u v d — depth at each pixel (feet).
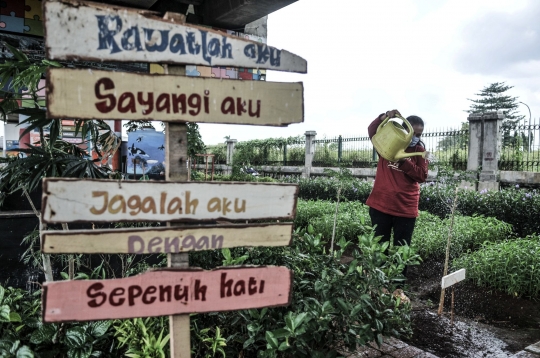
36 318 6.67
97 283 4.42
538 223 20.97
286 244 5.26
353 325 6.81
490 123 31.86
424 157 11.32
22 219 8.95
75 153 8.29
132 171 12.20
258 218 5.09
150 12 4.47
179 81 4.64
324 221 21.07
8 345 5.86
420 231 18.21
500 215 22.45
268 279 5.16
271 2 9.00
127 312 4.57
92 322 6.70
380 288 7.62
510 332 10.14
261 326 6.63
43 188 4.13
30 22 10.09
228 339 6.82
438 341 9.53
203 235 4.83
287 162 55.26
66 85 4.17
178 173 4.87
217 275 4.90
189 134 16.17
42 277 9.29
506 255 13.29
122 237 4.50
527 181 29.40
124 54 4.40
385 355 8.50
